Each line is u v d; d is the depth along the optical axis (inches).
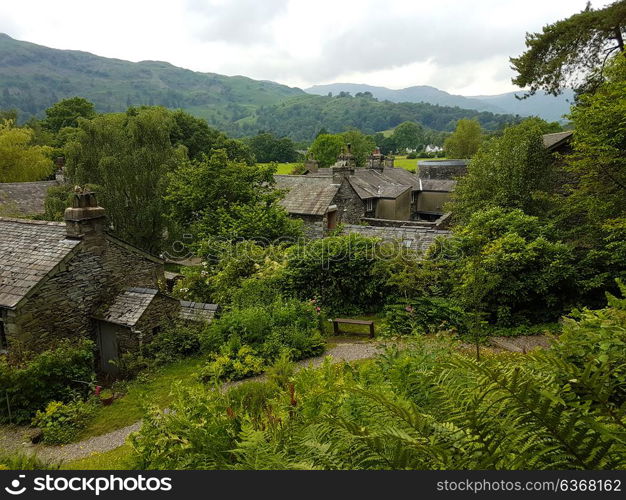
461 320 518.3
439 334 386.3
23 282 452.4
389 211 1227.9
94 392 442.3
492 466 101.5
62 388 433.1
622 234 516.7
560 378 121.4
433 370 145.3
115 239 543.5
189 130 1793.8
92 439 361.1
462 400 118.9
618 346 155.4
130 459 196.4
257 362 462.9
